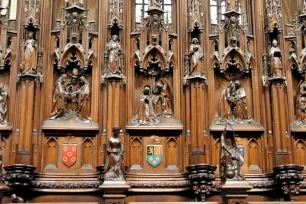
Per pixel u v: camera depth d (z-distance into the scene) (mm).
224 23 12172
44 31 11727
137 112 11719
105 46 11844
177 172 11398
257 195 11336
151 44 11914
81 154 11352
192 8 12039
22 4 11922
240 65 12023
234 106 11914
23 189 10648
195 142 11234
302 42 12266
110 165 9750
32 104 11102
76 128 11344
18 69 11516
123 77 11586
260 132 11719
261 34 12195
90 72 11852
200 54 11688
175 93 11797
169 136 11625
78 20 11828
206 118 11594
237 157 9672
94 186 11016
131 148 11500
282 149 11305
